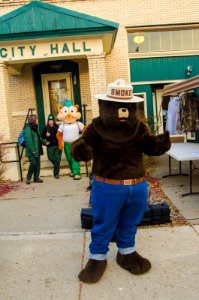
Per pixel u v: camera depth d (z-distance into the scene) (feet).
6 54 27.30
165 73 37.83
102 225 10.35
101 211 10.23
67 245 13.50
